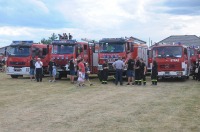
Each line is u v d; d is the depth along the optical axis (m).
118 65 25.08
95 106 15.13
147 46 35.25
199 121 11.84
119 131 10.44
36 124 11.41
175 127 10.93
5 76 35.62
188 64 29.70
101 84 25.84
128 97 18.14
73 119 12.23
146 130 10.54
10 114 13.18
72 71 26.61
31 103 16.03
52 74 28.81
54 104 15.70
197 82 27.58
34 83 26.80
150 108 14.56
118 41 27.27
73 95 19.06
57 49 29.00
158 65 27.48
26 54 31.66
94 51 30.66
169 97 18.11
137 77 25.28
